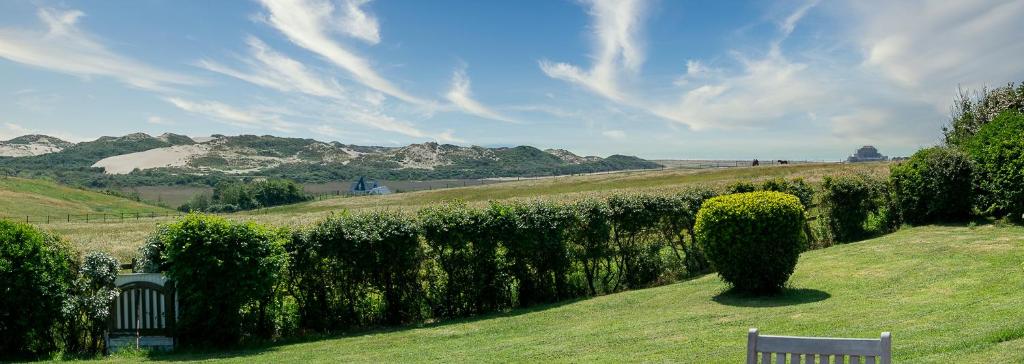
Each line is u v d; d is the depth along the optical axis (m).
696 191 20.23
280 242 12.42
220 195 139.88
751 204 13.41
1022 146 19.73
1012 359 7.00
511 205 16.19
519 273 15.73
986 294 11.12
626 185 77.38
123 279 11.70
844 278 14.21
